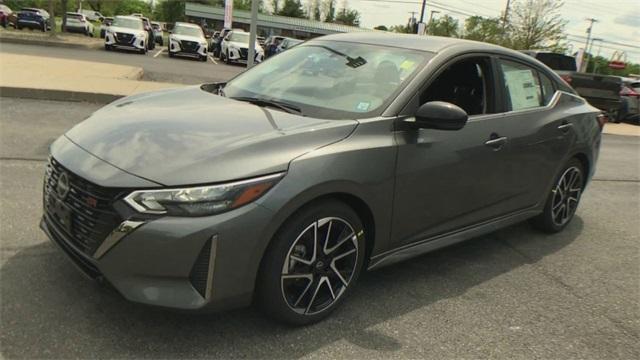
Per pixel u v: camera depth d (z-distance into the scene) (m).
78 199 2.70
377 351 2.89
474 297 3.66
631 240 5.26
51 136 6.73
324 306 3.08
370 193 3.07
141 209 2.46
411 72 3.53
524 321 3.41
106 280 2.59
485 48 4.05
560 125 4.61
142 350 2.68
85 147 2.88
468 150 3.65
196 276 2.55
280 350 2.80
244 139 2.78
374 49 3.88
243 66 25.95
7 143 6.18
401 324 3.20
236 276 2.61
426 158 3.37
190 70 18.78
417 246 3.55
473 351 3.01
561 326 3.40
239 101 3.56
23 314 2.86
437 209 3.57
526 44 35.50
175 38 25.09
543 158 4.47
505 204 4.21
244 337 2.87
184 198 2.47
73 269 3.37
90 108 8.98
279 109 3.40
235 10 66.12
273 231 2.66
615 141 13.55
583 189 5.34
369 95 3.43
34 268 3.34
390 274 3.88
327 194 2.90
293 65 4.02
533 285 3.97
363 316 3.24
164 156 2.64
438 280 3.87
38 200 4.51
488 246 4.70
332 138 2.99
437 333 3.15
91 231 2.61
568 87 5.07
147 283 2.51
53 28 26.59
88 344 2.68
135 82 11.85
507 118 4.05
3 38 22.17
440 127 3.15
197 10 69.12
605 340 3.29
